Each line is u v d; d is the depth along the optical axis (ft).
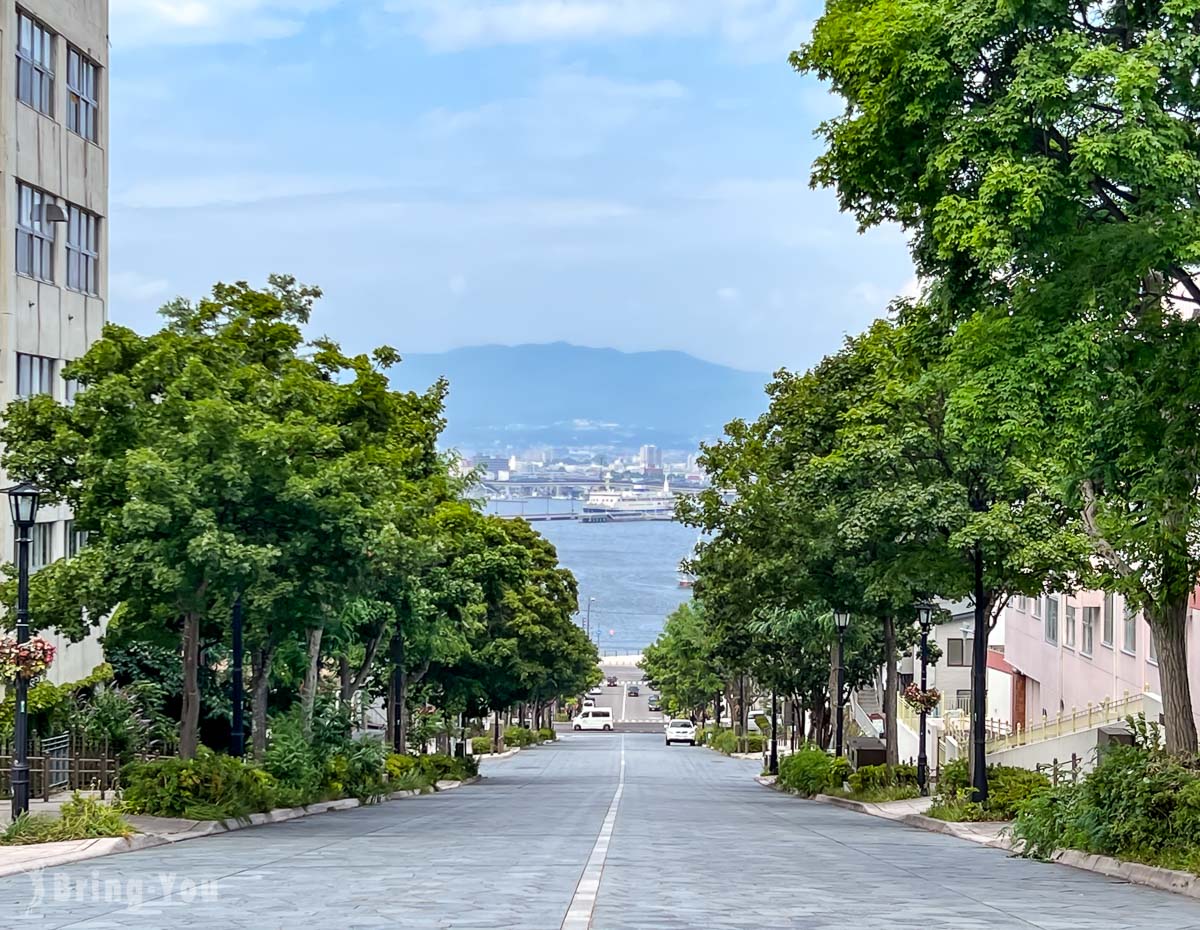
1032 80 49.06
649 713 564.71
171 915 36.88
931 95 52.08
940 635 254.47
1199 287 52.95
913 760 180.75
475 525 163.32
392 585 120.88
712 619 176.24
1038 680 185.98
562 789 149.48
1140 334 53.36
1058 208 49.75
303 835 73.20
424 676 198.90
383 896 41.52
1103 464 56.65
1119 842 58.65
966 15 50.98
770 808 114.21
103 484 80.02
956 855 65.26
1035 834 64.44
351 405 109.50
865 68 52.95
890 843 73.20
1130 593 68.95
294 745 101.81
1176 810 56.65
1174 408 53.31
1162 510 56.24
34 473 84.02
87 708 116.67
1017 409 50.11
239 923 35.06
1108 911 41.27
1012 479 95.45
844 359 124.77
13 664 66.39
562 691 299.58
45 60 121.70
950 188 53.11
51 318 121.39
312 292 110.22
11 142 113.39
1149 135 47.03
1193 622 118.42
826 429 123.65
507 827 80.43
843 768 137.59
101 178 132.67
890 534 102.53
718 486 142.00
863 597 118.01
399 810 103.30
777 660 177.99
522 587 214.48
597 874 49.19
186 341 90.22
